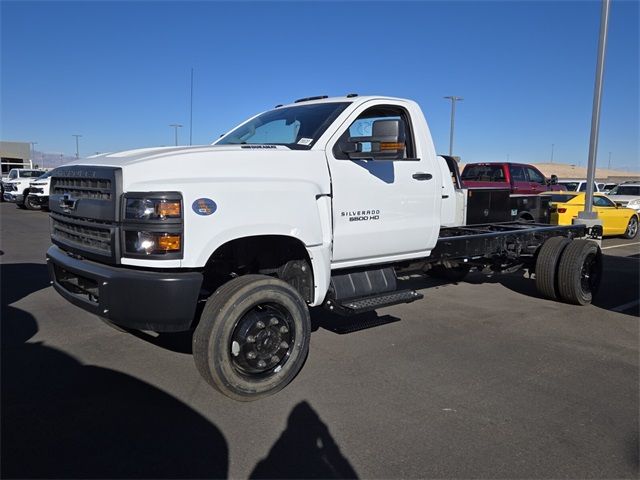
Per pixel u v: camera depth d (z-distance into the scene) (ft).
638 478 10.37
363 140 15.20
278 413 12.80
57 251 15.10
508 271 25.85
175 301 12.00
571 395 14.21
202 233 12.37
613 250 46.34
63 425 12.03
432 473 10.39
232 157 13.53
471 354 17.35
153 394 13.73
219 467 10.46
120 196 12.27
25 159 219.61
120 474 10.16
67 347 17.15
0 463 10.44
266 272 15.79
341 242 15.85
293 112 17.81
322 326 20.24
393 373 15.51
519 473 10.45
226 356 12.75
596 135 33.88
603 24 33.22
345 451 11.14
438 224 18.92
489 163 58.49
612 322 21.68
